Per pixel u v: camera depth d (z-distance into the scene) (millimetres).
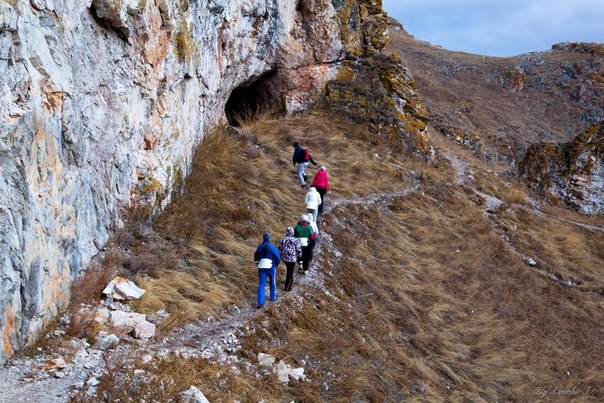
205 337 8641
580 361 13820
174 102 12688
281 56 21734
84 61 8617
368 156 20812
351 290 12289
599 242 21531
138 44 10414
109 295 8531
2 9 6242
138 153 10906
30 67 6980
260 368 8406
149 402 6375
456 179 22969
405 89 24359
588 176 24766
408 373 10578
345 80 24062
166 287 9414
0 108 6305
